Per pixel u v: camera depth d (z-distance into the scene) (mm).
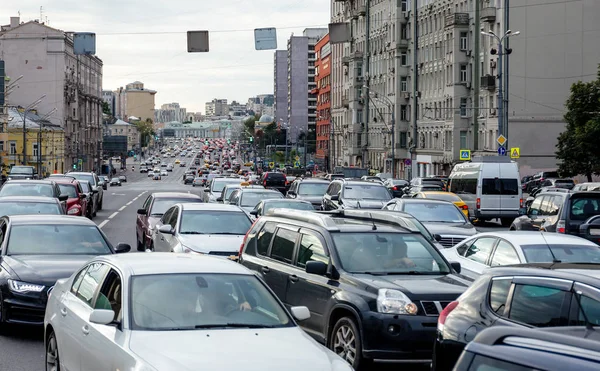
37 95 138625
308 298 11094
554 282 7469
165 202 23922
